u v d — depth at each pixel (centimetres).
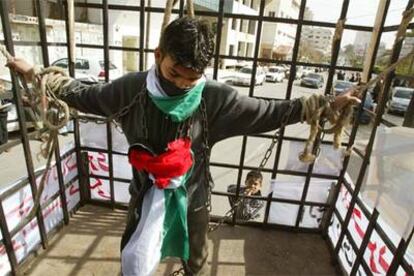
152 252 121
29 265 238
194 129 121
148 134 121
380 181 192
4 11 183
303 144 271
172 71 99
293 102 120
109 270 240
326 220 298
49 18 541
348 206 257
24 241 233
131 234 130
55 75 133
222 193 298
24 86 142
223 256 267
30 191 231
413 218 155
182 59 93
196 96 111
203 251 159
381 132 192
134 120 122
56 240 268
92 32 1016
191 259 160
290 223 306
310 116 118
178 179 120
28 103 158
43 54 226
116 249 262
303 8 229
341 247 259
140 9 246
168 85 107
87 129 289
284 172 282
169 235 135
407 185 160
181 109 110
